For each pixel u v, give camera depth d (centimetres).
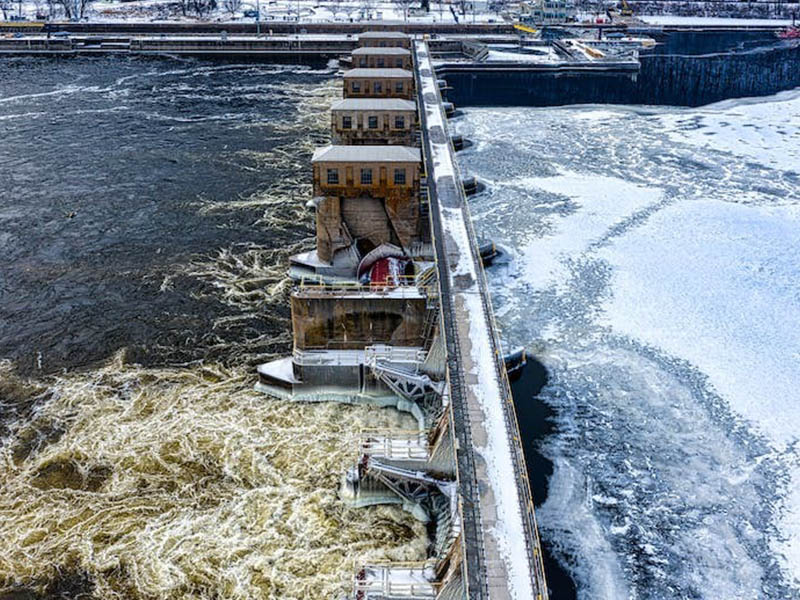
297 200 9975
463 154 11931
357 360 5928
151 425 5725
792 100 15500
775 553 4766
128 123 13212
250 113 14012
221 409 5922
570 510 5075
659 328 7050
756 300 7481
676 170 11150
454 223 7419
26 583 4391
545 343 6844
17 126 12875
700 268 8112
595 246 8656
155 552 4606
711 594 4494
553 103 15512
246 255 8450
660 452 5578
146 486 5131
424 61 17200
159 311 7306
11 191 10081
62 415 5838
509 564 3712
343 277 7425
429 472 4853
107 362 6531
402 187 6831
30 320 7125
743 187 10412
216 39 19925
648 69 19462
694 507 5106
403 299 5800
